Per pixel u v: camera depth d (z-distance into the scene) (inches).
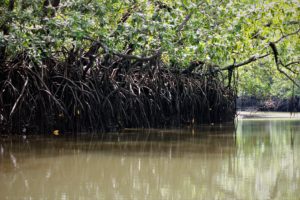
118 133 804.0
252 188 351.3
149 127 925.8
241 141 679.1
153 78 949.2
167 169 432.5
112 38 637.3
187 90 1048.8
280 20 879.7
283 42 973.8
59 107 760.3
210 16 690.8
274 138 730.2
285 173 412.8
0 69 731.4
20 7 652.7
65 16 659.4
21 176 392.5
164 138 718.5
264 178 389.7
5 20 637.9
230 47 707.4
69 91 780.6
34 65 744.3
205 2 686.5
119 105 857.5
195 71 1122.0
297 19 941.8
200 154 533.6
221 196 325.1
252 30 849.5
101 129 816.3
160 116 954.7
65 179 381.7
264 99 1875.0
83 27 594.6
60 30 608.7
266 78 1716.3
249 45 885.2
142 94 922.1
